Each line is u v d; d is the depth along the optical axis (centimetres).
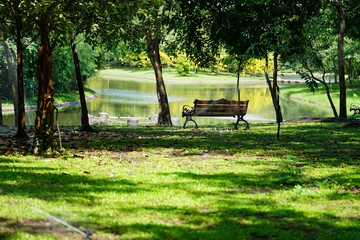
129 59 11544
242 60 2219
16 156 1187
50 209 661
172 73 11731
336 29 3503
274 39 2028
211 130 2048
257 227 610
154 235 566
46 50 1199
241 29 2650
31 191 768
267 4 2606
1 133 1898
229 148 1393
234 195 789
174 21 2841
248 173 986
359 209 716
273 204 734
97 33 1681
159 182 874
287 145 1462
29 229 577
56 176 906
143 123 3294
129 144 1472
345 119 2398
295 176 902
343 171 1012
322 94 6250
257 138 1672
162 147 1414
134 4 1342
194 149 1364
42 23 1190
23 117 1614
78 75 1912
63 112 4538
